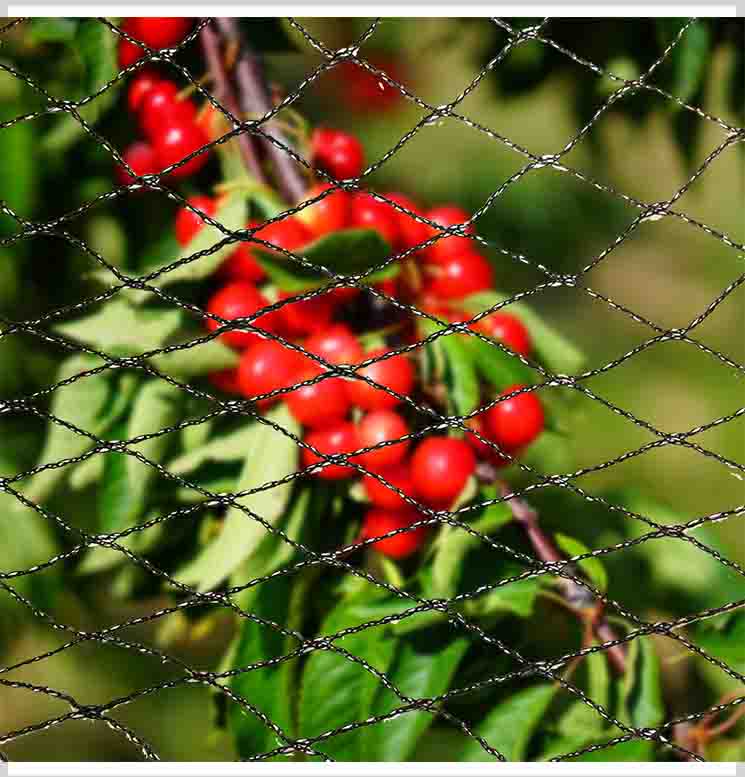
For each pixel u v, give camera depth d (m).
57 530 1.30
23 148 1.24
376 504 1.14
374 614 1.13
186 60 1.20
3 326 1.28
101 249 1.26
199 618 1.21
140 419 1.15
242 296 1.13
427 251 1.15
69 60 1.25
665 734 1.12
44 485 1.16
